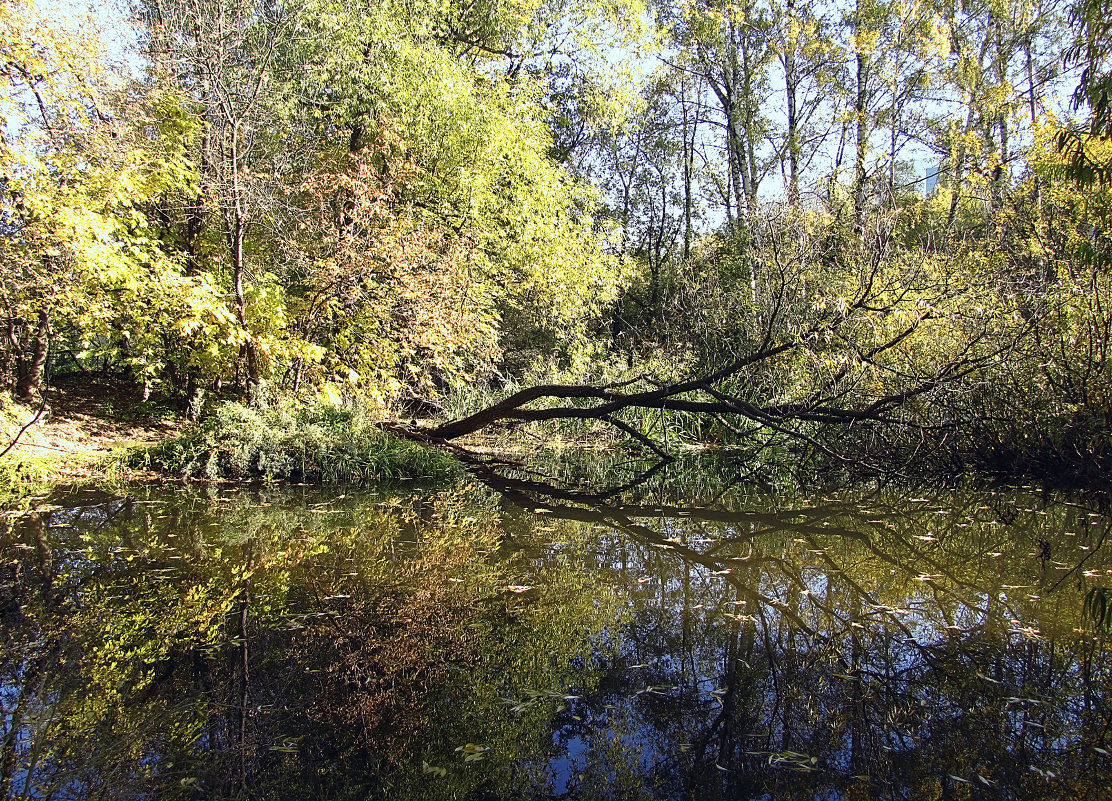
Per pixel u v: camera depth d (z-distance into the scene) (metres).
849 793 2.35
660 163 23.55
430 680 3.28
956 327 8.30
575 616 4.13
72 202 7.78
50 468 8.32
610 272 16.62
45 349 9.42
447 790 2.38
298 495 7.79
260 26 9.94
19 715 2.88
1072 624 3.79
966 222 13.64
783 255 11.26
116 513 6.65
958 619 3.92
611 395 9.02
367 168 10.71
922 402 8.01
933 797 2.31
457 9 14.80
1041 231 8.66
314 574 4.88
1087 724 2.79
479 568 5.07
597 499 7.89
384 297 10.56
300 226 10.43
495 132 13.15
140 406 10.96
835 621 3.97
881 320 8.42
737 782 2.43
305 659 3.47
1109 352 7.06
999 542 5.50
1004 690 3.08
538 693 3.15
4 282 7.65
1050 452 7.40
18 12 7.68
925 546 5.48
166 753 2.60
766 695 3.12
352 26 12.09
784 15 18.88
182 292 8.48
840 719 2.89
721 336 14.11
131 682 3.19
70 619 3.94
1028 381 7.58
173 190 9.52
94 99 8.53
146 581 4.66
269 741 2.70
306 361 9.77
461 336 11.72
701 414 12.10
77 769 2.48
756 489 8.43
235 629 3.84
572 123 21.20
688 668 3.41
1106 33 5.16
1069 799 2.27
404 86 12.48
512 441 12.60
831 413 7.91
